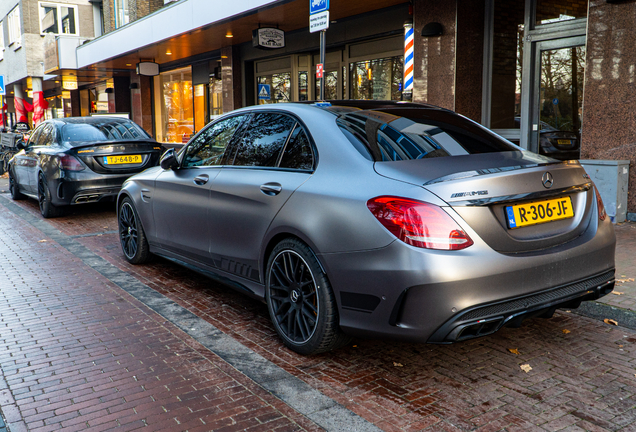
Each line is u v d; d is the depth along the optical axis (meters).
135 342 3.67
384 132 3.35
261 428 2.58
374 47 11.69
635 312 3.88
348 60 12.52
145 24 15.93
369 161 3.11
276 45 12.82
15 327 3.97
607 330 3.83
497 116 9.63
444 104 9.55
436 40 9.54
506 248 2.80
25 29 28.09
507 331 3.83
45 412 2.76
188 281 5.17
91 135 8.87
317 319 3.21
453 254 2.66
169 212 4.83
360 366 3.28
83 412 2.75
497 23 9.40
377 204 2.84
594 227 3.19
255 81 16.02
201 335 3.80
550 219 3.02
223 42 15.50
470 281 2.66
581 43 8.33
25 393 2.96
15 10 29.44
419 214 2.70
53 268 5.67
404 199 2.77
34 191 9.70
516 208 2.88
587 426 2.59
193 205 4.43
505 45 9.37
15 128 23.69
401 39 10.95
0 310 4.35
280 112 3.91
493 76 9.55
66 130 9.00
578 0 8.30
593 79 7.33
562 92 8.71
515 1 9.18
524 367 3.21
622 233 6.46
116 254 6.29
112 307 4.41
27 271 5.55
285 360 3.38
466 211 2.71
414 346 3.58
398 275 2.72
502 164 3.01
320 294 3.17
